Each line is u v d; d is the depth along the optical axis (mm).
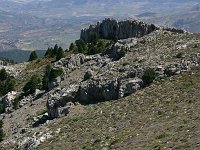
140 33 170000
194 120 60750
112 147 61812
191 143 51125
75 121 86375
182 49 103375
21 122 111500
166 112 70188
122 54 121875
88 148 65312
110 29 187875
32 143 81938
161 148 52750
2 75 175750
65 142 75375
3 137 103750
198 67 85750
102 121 79312
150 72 88812
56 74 135375
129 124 71625
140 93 85312
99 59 135500
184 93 76000
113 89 92438
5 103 138750
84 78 116375
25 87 143125
